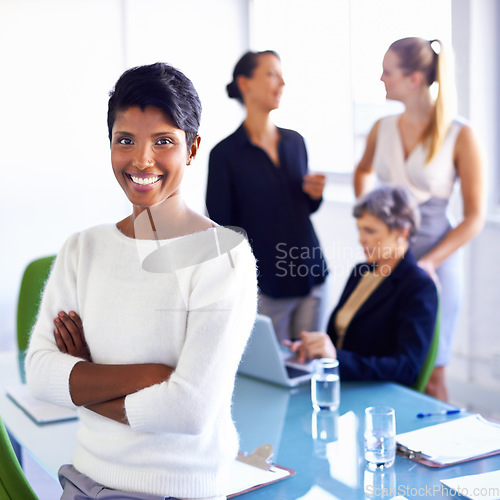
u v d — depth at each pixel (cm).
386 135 299
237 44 442
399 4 322
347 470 145
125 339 114
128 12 416
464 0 303
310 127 385
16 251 404
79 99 411
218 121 438
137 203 113
